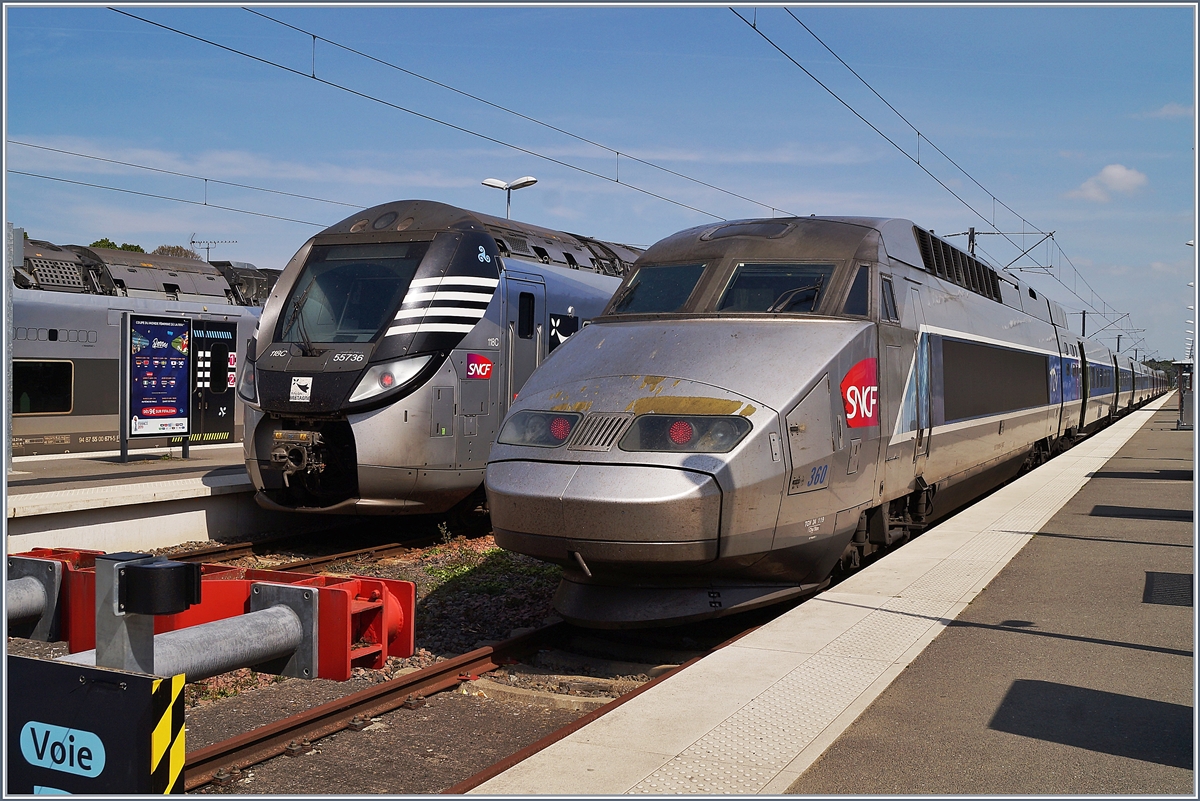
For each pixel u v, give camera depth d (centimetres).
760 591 688
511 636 751
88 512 1016
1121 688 506
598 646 719
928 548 889
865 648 567
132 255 1702
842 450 711
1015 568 804
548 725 560
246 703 600
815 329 732
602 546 611
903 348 834
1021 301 1515
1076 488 1397
